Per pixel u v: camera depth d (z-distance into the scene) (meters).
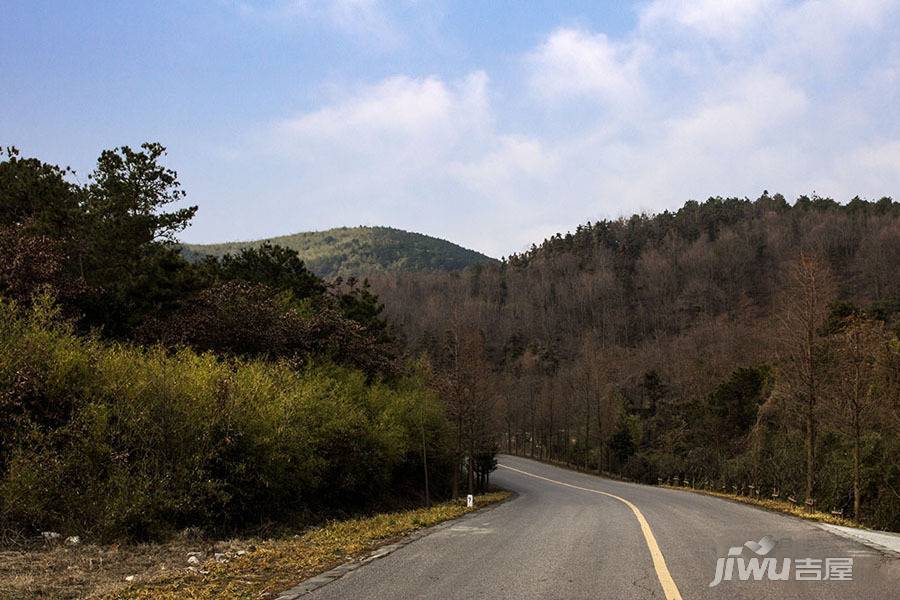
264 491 14.70
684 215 182.88
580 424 76.50
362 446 21.59
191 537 11.68
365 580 7.75
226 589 7.51
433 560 9.12
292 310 26.69
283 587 7.56
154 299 24.19
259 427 14.39
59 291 17.70
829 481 27.12
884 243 110.38
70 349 12.39
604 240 183.50
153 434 12.27
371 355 30.55
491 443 45.12
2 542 9.64
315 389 19.94
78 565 8.73
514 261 197.38
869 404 21.47
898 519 24.55
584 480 57.56
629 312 135.50
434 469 36.31
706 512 18.02
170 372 13.23
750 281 129.75
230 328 22.28
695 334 99.38
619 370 94.25
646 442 72.31
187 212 29.45
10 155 23.86
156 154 28.55
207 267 35.94
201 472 12.44
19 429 11.03
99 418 11.39
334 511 19.84
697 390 65.81
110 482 11.22
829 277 22.80
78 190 26.53
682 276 138.88
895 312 69.00
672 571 7.89
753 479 32.78
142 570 8.73
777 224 145.62
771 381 45.75
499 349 123.69
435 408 31.02
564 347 123.62
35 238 18.38
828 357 22.25
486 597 6.63
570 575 7.72
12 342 11.62
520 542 11.00
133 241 27.20
